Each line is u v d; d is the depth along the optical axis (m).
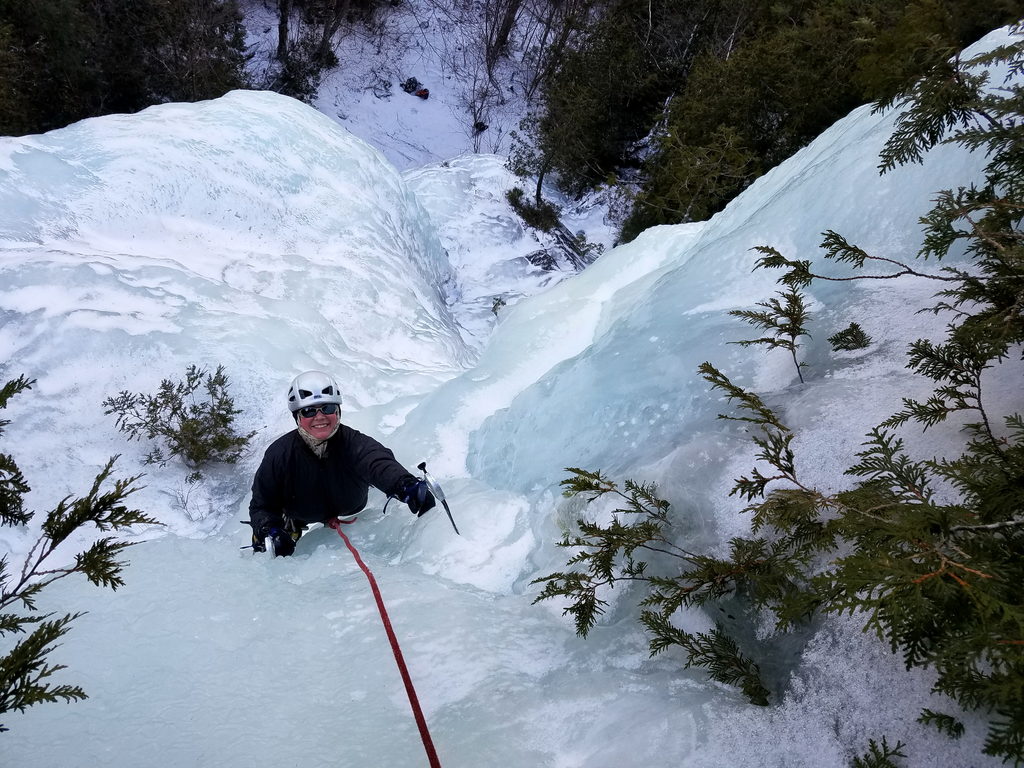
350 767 2.00
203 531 3.98
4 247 5.18
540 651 2.43
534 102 26.39
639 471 2.86
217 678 2.40
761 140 11.04
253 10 26.47
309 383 3.11
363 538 3.42
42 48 15.01
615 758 1.89
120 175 6.19
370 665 2.40
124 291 5.09
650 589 2.50
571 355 4.75
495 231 12.97
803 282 2.45
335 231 7.32
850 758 1.73
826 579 1.57
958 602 1.51
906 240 3.31
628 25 17.80
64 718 2.24
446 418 4.45
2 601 1.47
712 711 1.94
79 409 4.41
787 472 2.10
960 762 1.60
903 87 2.00
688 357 3.43
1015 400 2.24
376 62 26.45
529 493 3.48
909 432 2.30
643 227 11.95
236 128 7.34
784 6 14.04
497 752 2.00
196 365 4.82
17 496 1.58
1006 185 1.96
